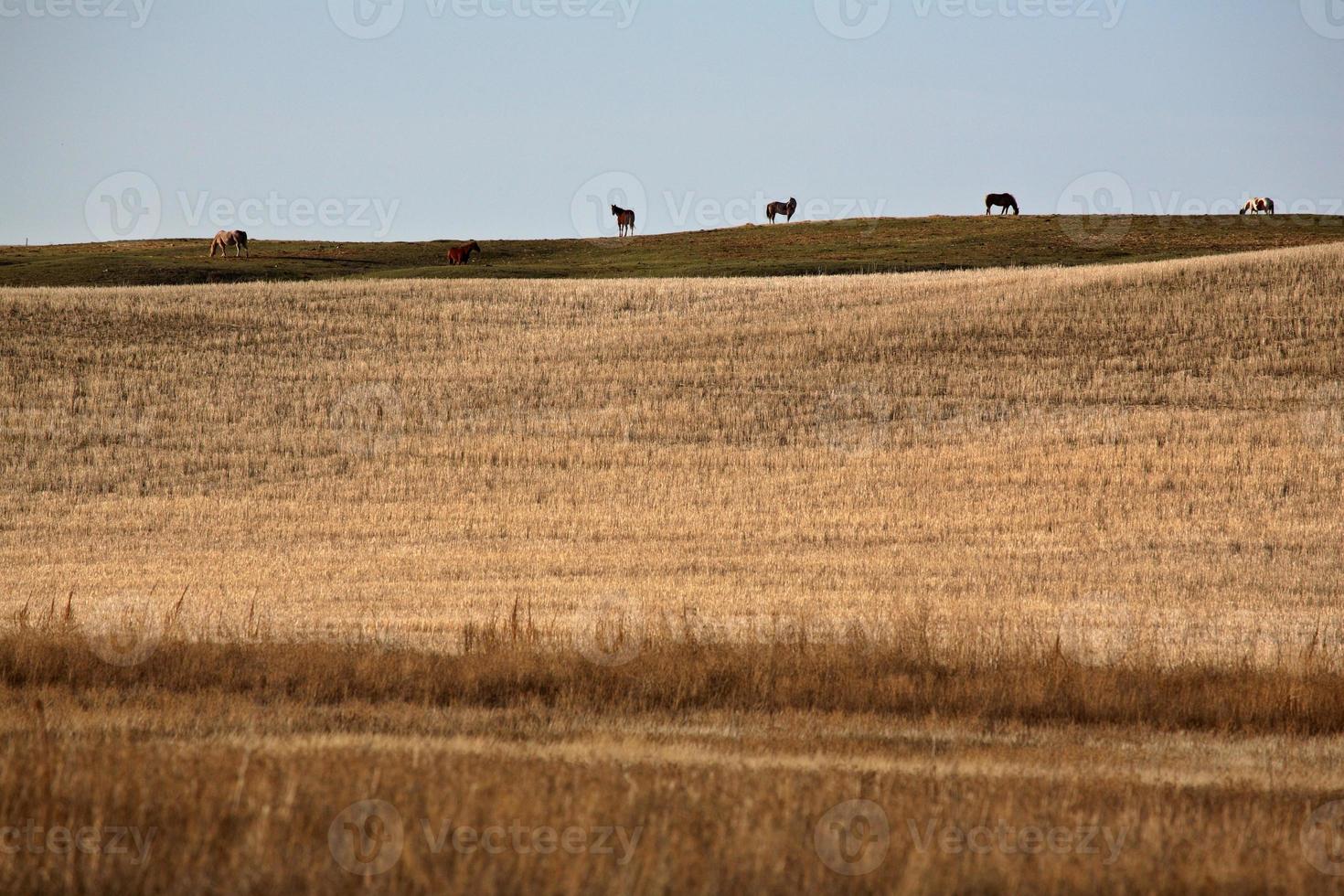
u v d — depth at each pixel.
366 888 23.67
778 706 48.28
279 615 74.06
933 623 66.31
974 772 37.53
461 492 126.19
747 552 101.50
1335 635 69.50
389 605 79.06
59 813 27.20
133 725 41.25
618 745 40.16
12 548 103.94
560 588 86.69
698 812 28.70
